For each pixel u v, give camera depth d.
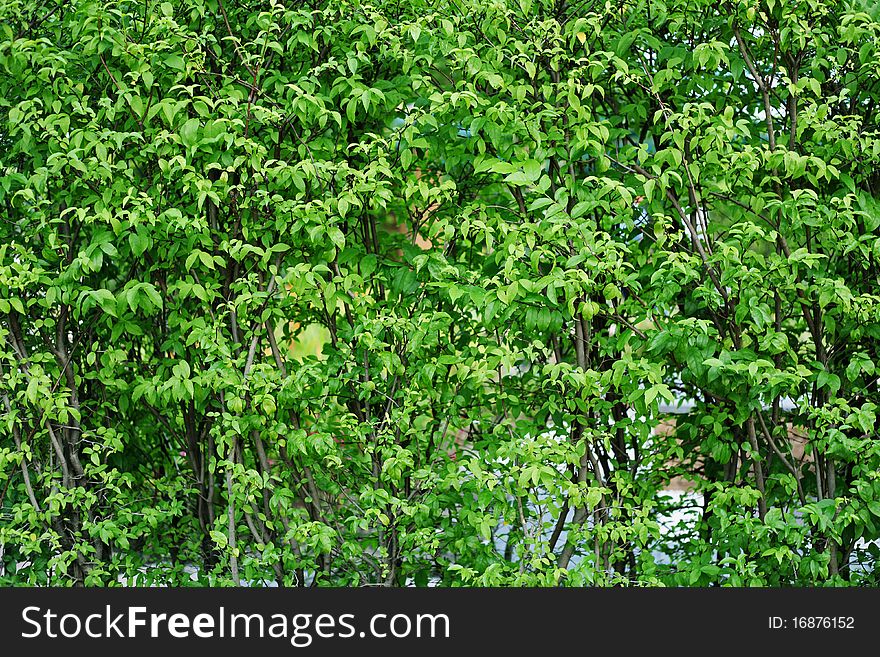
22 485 3.37
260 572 3.42
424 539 3.25
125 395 3.52
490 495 3.21
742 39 3.45
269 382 3.24
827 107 3.24
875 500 3.21
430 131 3.39
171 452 3.81
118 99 3.21
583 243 3.19
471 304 3.27
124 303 3.19
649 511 3.36
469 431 3.53
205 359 3.28
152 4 3.30
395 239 3.52
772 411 3.46
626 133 3.42
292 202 3.19
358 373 3.37
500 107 3.16
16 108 3.17
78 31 3.28
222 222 3.48
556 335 3.46
